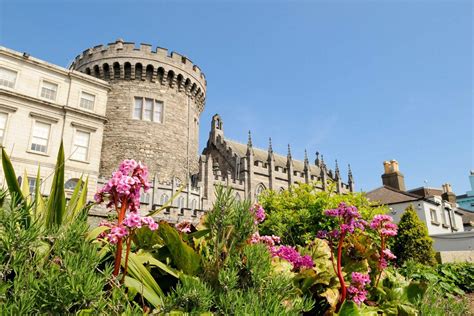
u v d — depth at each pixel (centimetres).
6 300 194
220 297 252
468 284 1130
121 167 286
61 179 340
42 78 2684
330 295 377
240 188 4719
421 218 3388
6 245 207
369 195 3947
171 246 319
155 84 4025
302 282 399
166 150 3869
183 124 4131
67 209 344
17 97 2503
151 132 3838
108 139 3700
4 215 222
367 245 498
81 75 2853
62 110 2678
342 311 350
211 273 290
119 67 3931
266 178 5159
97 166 2720
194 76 4366
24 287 202
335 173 6538
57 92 2741
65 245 237
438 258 1952
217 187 355
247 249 301
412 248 2062
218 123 5856
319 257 462
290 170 5456
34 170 2453
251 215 350
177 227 421
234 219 335
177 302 240
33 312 199
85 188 404
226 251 313
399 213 3547
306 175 5744
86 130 2755
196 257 309
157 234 365
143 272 291
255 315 226
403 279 549
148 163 3722
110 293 238
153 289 286
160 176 3738
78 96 2816
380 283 491
